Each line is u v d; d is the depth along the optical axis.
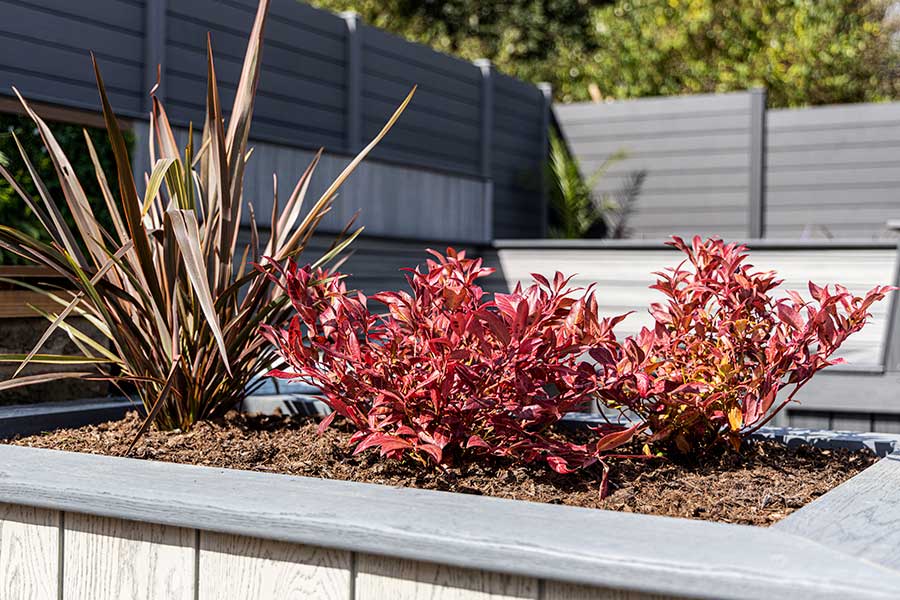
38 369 2.30
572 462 1.44
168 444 1.68
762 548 0.98
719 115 8.27
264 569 1.19
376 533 1.08
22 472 1.35
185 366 1.78
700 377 1.58
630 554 0.96
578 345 1.50
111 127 1.62
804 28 10.55
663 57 10.95
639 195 8.61
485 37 12.97
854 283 5.46
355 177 5.75
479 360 1.50
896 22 11.51
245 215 4.74
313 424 1.90
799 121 8.02
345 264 5.64
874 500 1.22
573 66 12.10
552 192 8.58
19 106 3.00
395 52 6.69
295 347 1.54
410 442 1.41
